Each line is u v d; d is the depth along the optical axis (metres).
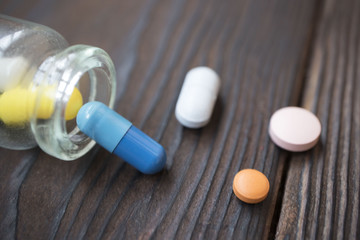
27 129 0.10
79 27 0.14
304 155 0.11
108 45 0.13
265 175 0.11
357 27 0.14
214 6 0.14
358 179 0.11
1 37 0.10
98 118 0.10
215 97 0.12
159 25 0.14
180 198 0.11
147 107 0.12
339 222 0.10
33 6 0.14
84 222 0.10
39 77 0.10
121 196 0.11
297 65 0.13
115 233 0.10
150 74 0.13
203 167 0.11
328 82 0.13
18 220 0.10
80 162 0.11
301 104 0.12
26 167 0.11
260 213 0.10
